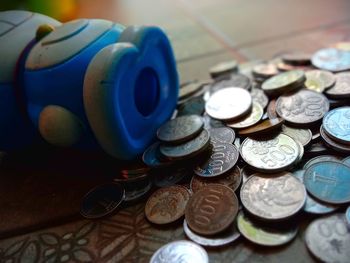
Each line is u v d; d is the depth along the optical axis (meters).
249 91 0.21
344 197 0.15
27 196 0.19
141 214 0.17
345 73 0.20
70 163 0.20
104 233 0.16
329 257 0.14
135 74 0.18
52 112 0.17
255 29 0.34
